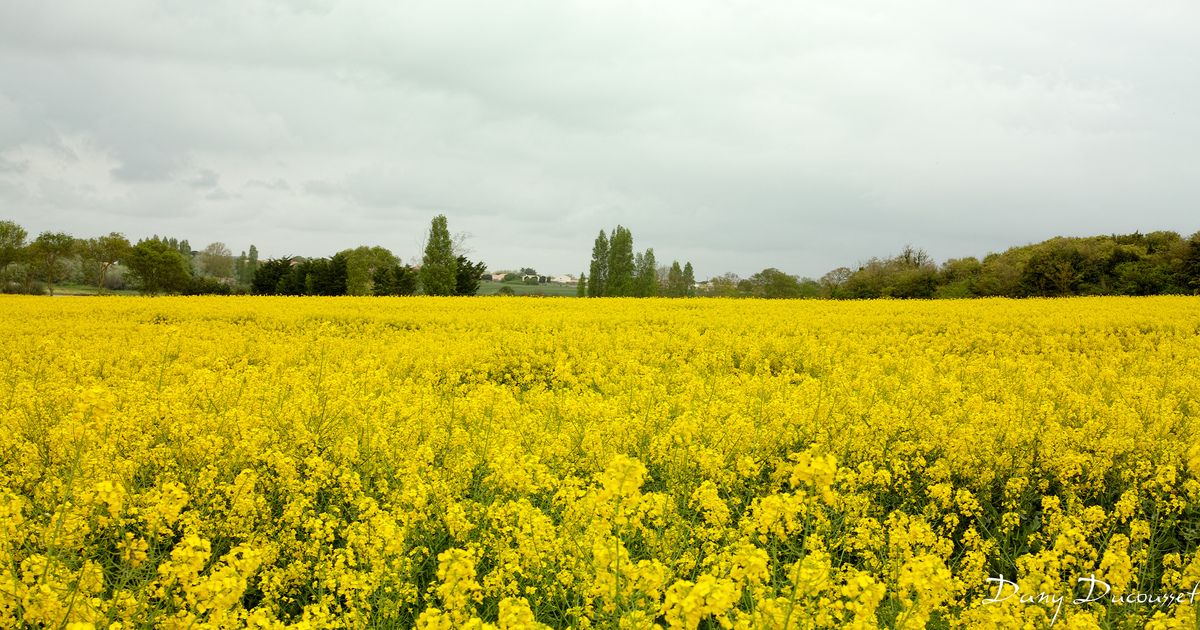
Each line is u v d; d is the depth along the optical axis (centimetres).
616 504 355
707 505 494
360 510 518
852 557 523
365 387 904
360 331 2133
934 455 743
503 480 558
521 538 447
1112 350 1666
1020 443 705
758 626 324
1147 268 4625
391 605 404
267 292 7600
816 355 1477
